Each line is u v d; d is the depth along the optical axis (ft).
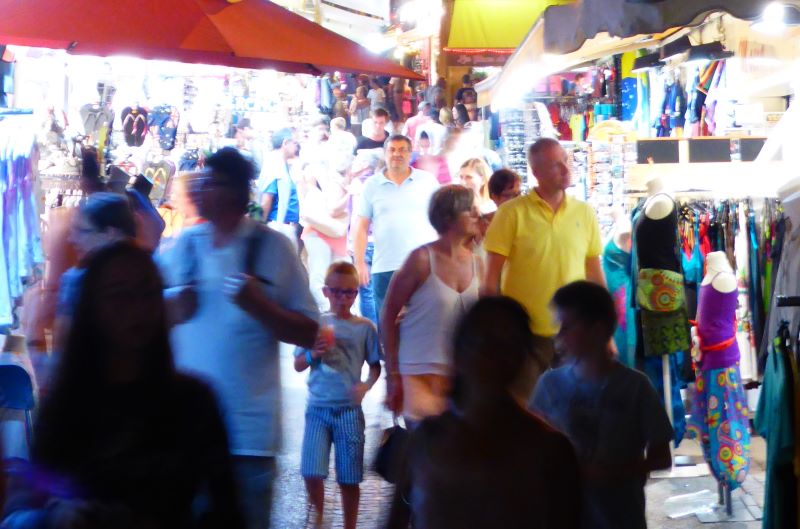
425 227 29.27
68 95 51.11
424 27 65.92
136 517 10.23
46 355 19.29
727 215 27.91
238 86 57.98
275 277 14.70
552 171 20.49
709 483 24.94
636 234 23.85
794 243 17.42
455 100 64.03
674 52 29.96
